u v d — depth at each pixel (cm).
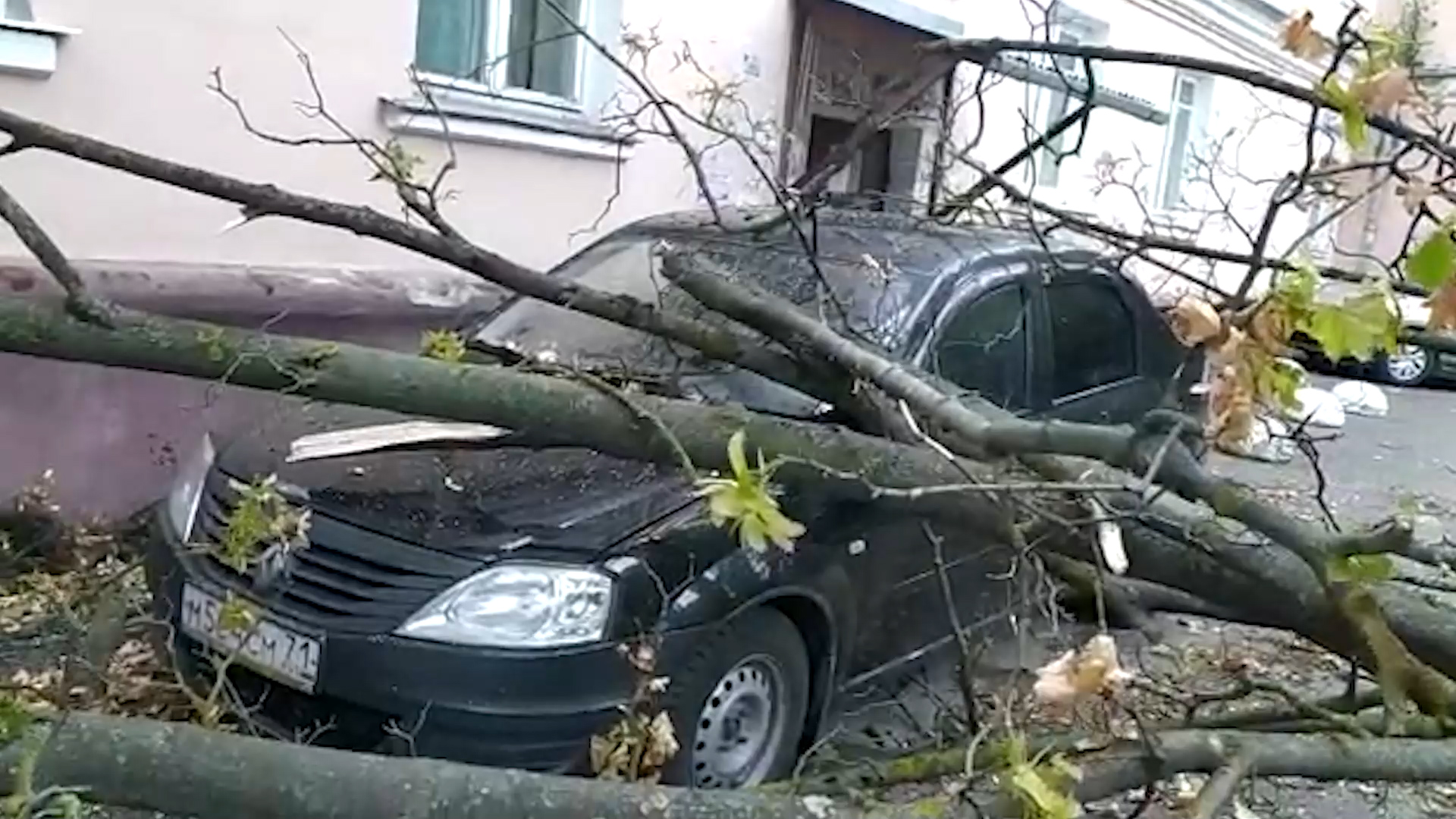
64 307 231
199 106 556
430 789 176
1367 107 190
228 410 560
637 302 299
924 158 926
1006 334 438
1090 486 212
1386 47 194
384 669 297
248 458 357
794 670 353
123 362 234
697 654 322
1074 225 338
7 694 213
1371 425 1207
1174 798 305
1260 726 306
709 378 368
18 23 484
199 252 564
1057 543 263
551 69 745
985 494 230
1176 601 325
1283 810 389
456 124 659
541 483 336
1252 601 266
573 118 729
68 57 509
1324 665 467
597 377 295
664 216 500
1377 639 221
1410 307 202
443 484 334
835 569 354
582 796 181
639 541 316
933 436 255
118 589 400
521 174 705
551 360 351
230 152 570
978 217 486
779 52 884
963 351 415
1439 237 180
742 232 391
